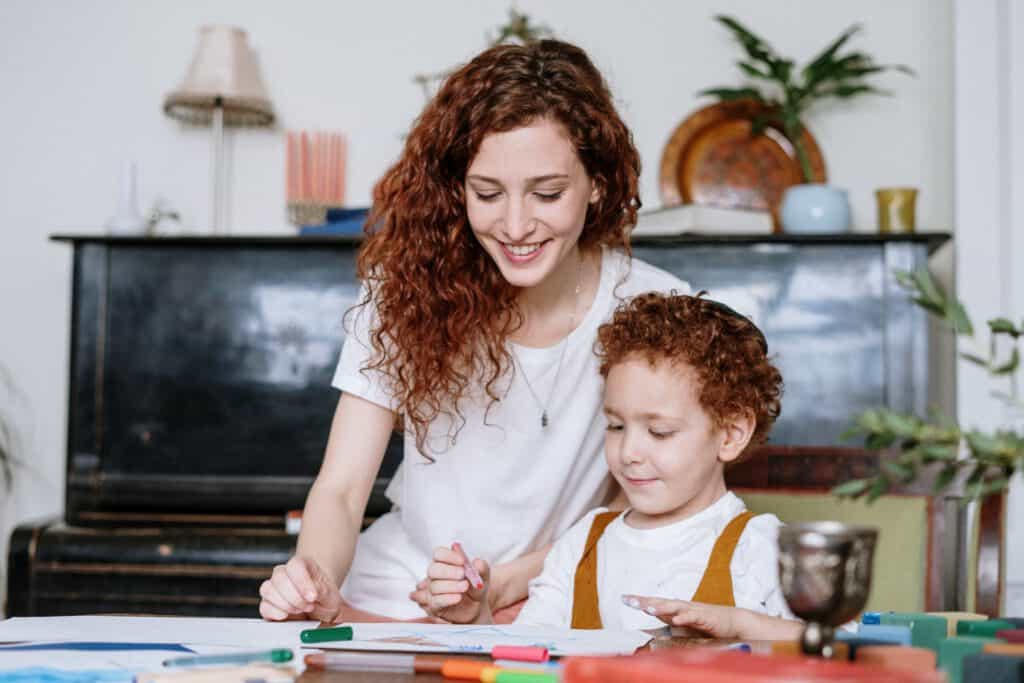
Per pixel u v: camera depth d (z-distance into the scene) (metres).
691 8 3.21
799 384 2.66
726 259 2.68
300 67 3.29
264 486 2.76
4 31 3.34
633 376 1.43
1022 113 2.92
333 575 1.42
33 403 3.32
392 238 1.51
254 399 2.78
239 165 3.29
